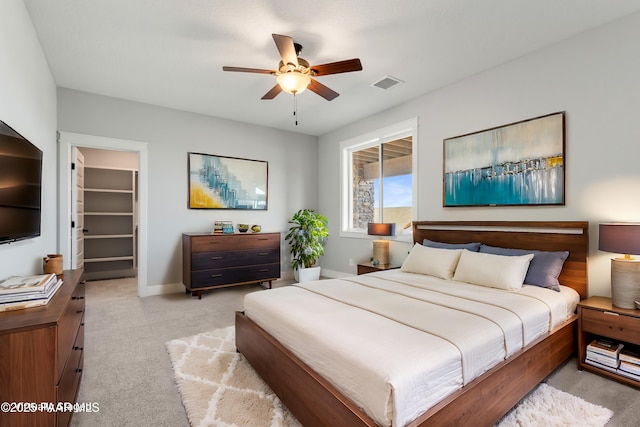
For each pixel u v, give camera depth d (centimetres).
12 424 123
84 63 307
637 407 183
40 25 245
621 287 218
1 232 163
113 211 574
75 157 388
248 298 239
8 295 144
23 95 219
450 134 356
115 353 250
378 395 121
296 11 229
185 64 310
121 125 402
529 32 256
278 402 186
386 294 235
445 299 219
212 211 472
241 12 230
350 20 239
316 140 584
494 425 165
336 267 536
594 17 237
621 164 239
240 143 496
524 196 292
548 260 258
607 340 231
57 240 362
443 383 135
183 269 440
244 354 237
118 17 236
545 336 204
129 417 173
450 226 355
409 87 364
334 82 349
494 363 163
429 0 217
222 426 164
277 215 536
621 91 238
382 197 461
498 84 313
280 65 249
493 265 260
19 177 191
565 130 268
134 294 434
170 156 437
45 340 128
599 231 227
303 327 173
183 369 224
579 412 176
